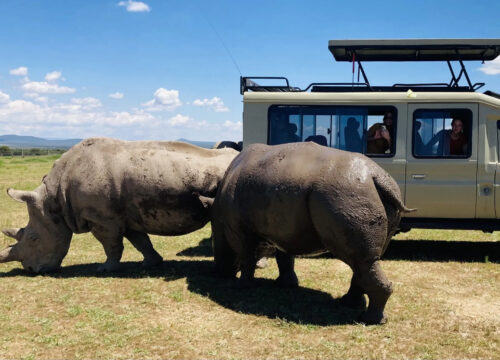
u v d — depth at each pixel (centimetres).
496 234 1126
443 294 657
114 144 756
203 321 552
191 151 764
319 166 542
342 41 977
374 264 521
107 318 557
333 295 650
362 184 520
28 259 749
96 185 725
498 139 880
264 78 995
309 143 591
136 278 720
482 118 878
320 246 566
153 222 740
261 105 945
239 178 629
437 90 999
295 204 548
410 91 903
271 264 834
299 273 763
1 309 586
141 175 720
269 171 584
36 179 2303
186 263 827
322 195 525
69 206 748
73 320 553
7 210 1408
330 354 468
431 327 536
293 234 564
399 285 700
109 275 738
